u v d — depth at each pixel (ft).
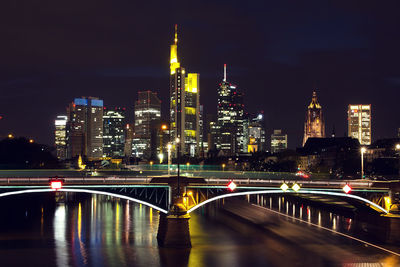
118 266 333.42
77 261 346.95
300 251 389.60
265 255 373.61
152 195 414.41
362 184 437.58
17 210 651.66
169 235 386.52
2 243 410.11
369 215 489.26
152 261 346.33
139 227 498.28
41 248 389.39
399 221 422.82
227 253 376.48
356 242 429.38
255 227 508.12
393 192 435.12
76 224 520.83
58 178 384.06
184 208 389.80
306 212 645.92
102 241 417.49
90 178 392.68
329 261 358.23
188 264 340.39
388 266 346.13
